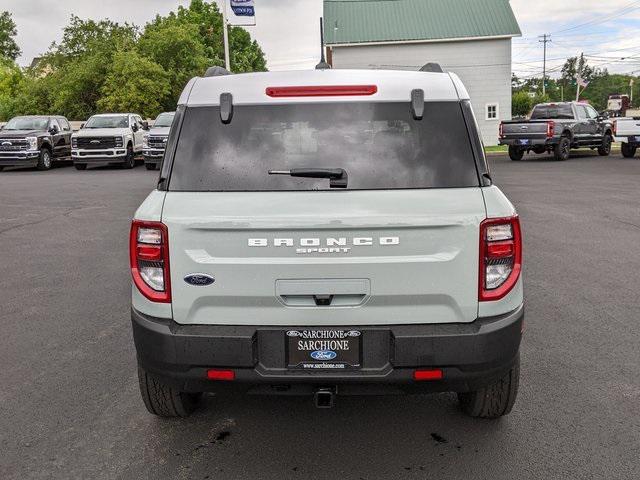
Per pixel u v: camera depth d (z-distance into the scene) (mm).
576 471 3381
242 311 3230
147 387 3781
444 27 40312
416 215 3145
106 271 8156
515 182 17484
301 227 3135
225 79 3508
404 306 3209
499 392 3721
